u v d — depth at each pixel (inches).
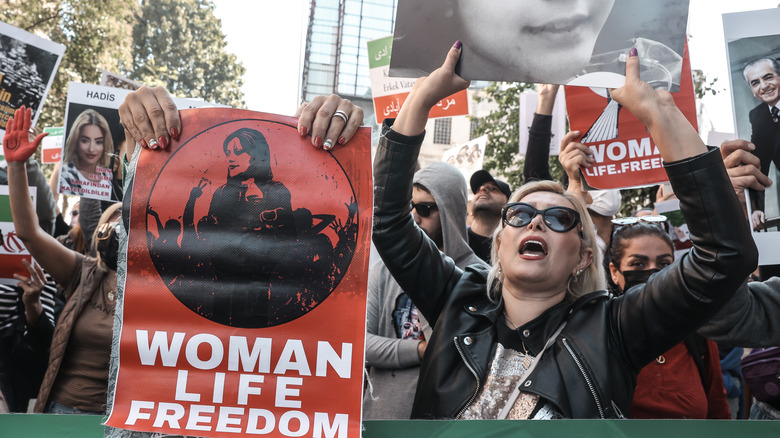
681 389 112.3
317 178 73.2
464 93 167.3
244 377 69.2
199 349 69.5
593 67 81.6
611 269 126.0
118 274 70.6
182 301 70.2
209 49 745.0
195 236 71.5
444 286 92.0
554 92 156.4
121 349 69.2
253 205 72.4
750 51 111.9
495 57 81.7
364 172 73.5
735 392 145.8
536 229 83.7
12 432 70.2
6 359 142.2
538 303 84.8
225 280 70.8
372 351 121.0
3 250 141.0
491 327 84.4
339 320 70.3
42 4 650.2
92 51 673.6
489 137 534.9
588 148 119.4
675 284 78.7
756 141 110.5
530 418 76.0
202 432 67.5
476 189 151.4
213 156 73.2
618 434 71.0
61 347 128.2
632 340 80.6
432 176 133.3
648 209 162.4
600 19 81.5
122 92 153.2
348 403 68.6
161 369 69.2
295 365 69.4
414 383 117.6
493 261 92.4
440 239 133.2
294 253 71.6
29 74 136.7
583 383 76.8
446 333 85.4
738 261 75.8
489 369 80.8
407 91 171.3
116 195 151.6
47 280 147.1
